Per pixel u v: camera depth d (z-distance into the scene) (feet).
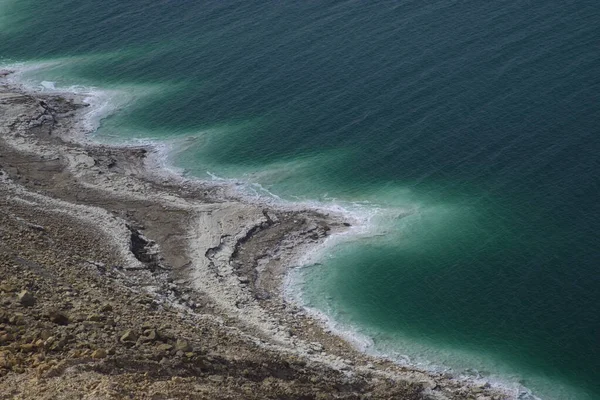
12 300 132.05
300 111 285.43
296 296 199.41
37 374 107.14
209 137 277.64
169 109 297.12
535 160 245.04
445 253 214.90
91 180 241.35
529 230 219.41
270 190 246.47
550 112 264.31
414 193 239.91
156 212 226.38
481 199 233.76
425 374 173.88
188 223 221.66
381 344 184.96
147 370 119.03
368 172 251.39
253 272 206.08
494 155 250.16
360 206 236.43
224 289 192.65
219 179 253.85
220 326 167.12
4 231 176.24
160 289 182.70
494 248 214.90
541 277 203.21
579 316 190.60
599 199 226.58
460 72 291.38
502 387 172.86
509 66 289.94
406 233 223.10
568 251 210.38
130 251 198.08
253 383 132.46
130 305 155.02
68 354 115.14
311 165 257.34
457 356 181.68
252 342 160.45
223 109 293.23
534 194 232.32
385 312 195.52
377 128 270.05
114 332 130.00
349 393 148.25
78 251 187.62
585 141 249.34
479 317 193.26
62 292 145.79
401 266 210.59
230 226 221.87
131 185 241.76
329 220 230.48
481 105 272.72
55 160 252.21
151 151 271.08
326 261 212.64
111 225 209.26
